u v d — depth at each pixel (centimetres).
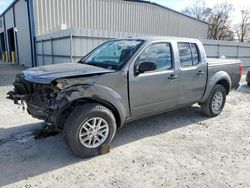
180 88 459
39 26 1568
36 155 360
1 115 541
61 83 320
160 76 417
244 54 2114
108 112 359
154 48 414
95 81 344
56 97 318
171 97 448
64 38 1218
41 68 391
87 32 1187
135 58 385
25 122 498
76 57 1180
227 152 386
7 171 317
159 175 315
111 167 332
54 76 329
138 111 404
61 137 423
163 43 431
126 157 361
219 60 564
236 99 776
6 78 1172
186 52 471
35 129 460
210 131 477
